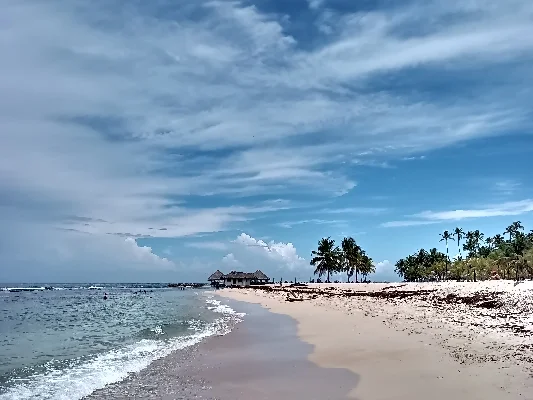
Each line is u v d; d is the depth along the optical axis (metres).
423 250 156.38
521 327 23.22
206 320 39.66
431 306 39.69
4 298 102.38
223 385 15.21
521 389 12.23
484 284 60.75
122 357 21.36
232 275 156.88
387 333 24.50
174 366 18.64
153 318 43.59
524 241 90.69
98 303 78.56
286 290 95.94
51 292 151.38
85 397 14.33
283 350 21.64
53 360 21.22
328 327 29.44
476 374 14.05
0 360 21.38
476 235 138.75
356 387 13.90
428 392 12.61
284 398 13.33
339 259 132.12
